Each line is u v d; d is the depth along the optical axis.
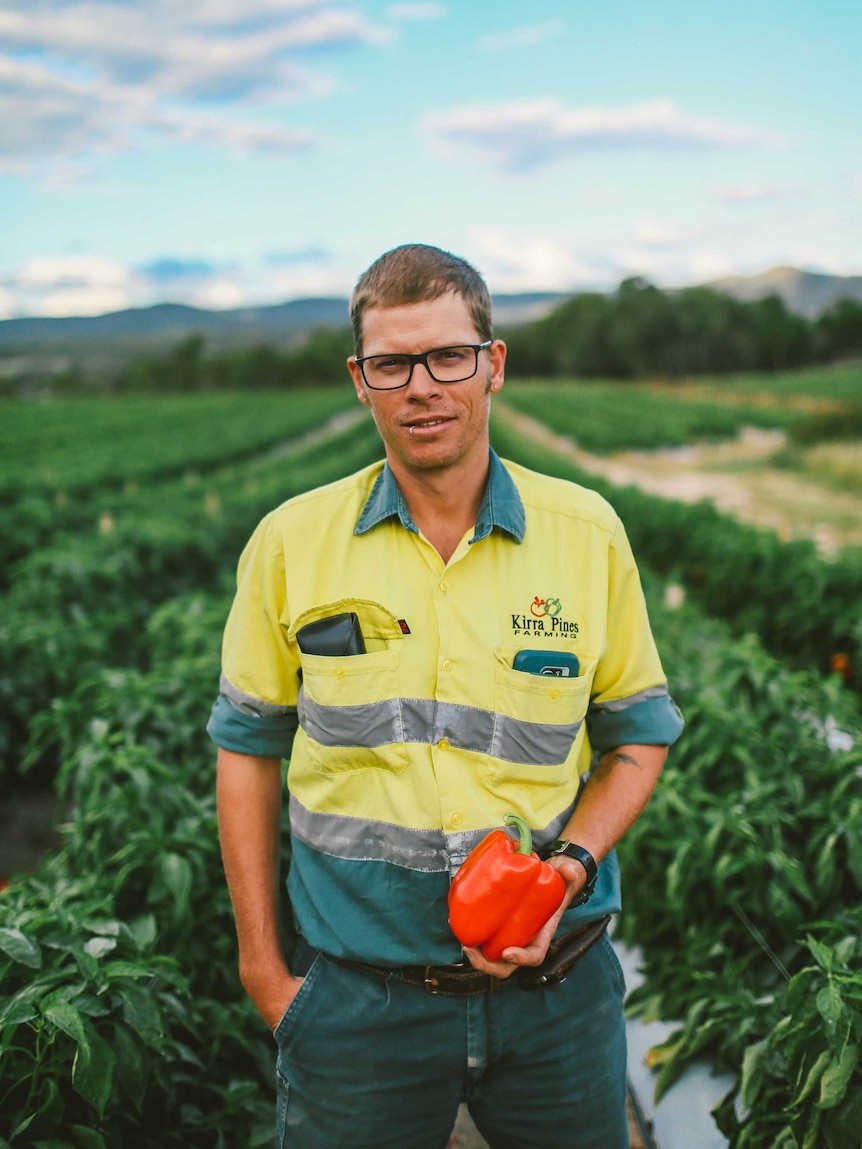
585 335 100.56
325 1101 1.51
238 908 1.59
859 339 103.19
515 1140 1.59
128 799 2.63
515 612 1.50
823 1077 1.72
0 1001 1.77
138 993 1.82
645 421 36.66
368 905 1.47
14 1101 1.74
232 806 1.62
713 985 2.50
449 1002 1.46
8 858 4.41
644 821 2.82
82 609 6.59
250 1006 2.40
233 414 45.78
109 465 18.56
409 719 1.47
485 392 1.48
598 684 1.62
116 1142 1.85
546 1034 1.50
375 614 1.49
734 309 99.19
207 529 8.92
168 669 4.02
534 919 1.34
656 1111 2.38
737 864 2.49
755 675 3.47
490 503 1.51
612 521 1.57
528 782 1.50
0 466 18.92
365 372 1.46
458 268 1.45
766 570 7.22
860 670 5.59
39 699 5.26
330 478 14.14
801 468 23.97
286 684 1.61
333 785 1.50
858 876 2.43
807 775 2.94
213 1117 2.12
